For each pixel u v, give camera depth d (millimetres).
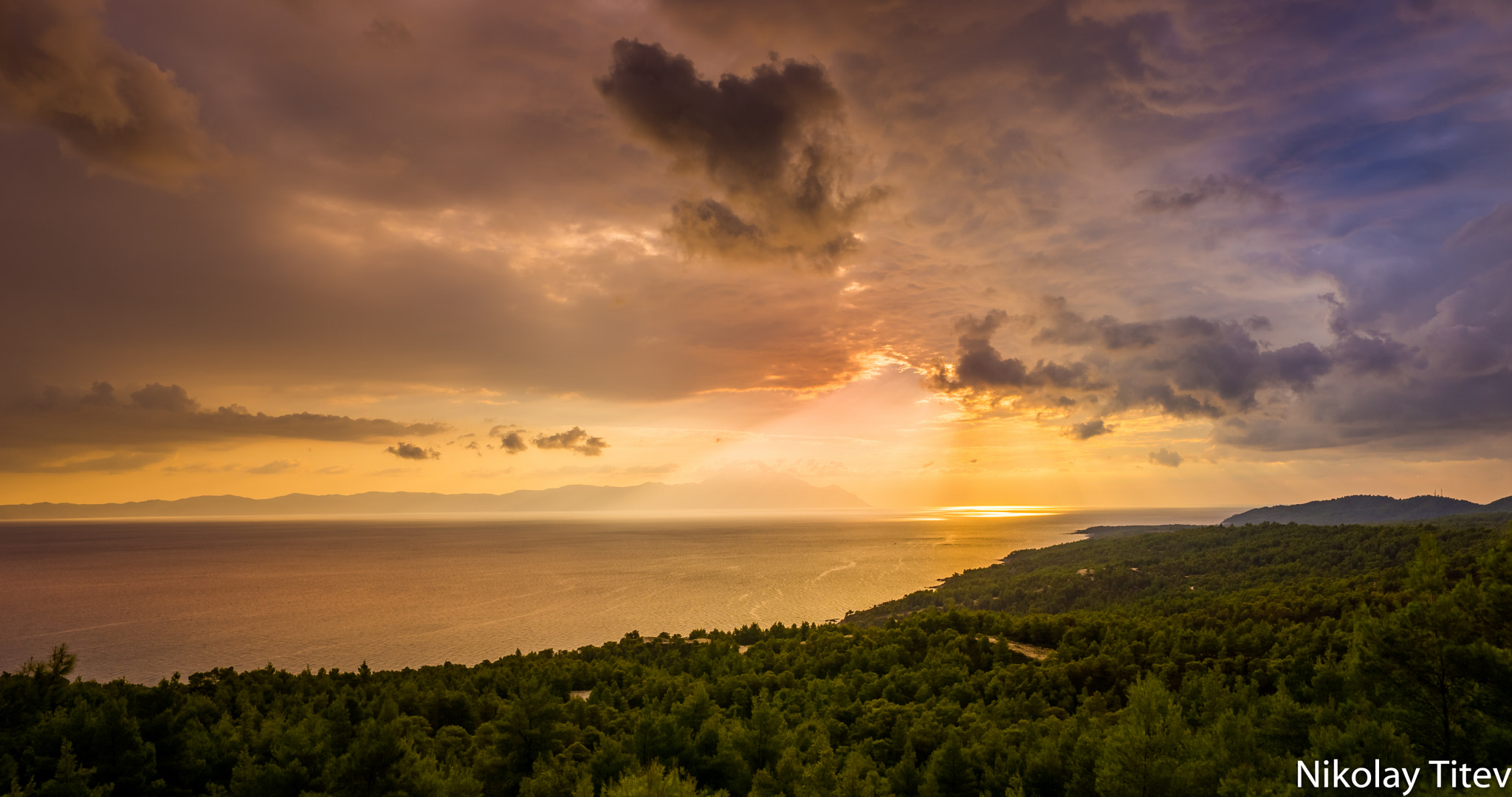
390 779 35406
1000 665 83688
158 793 38656
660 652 114562
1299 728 34875
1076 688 72188
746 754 47000
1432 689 28594
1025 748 44062
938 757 40312
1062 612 162750
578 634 186875
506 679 81875
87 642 181875
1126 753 27938
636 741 44969
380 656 162875
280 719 52562
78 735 36688
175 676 80875
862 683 76750
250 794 36844
